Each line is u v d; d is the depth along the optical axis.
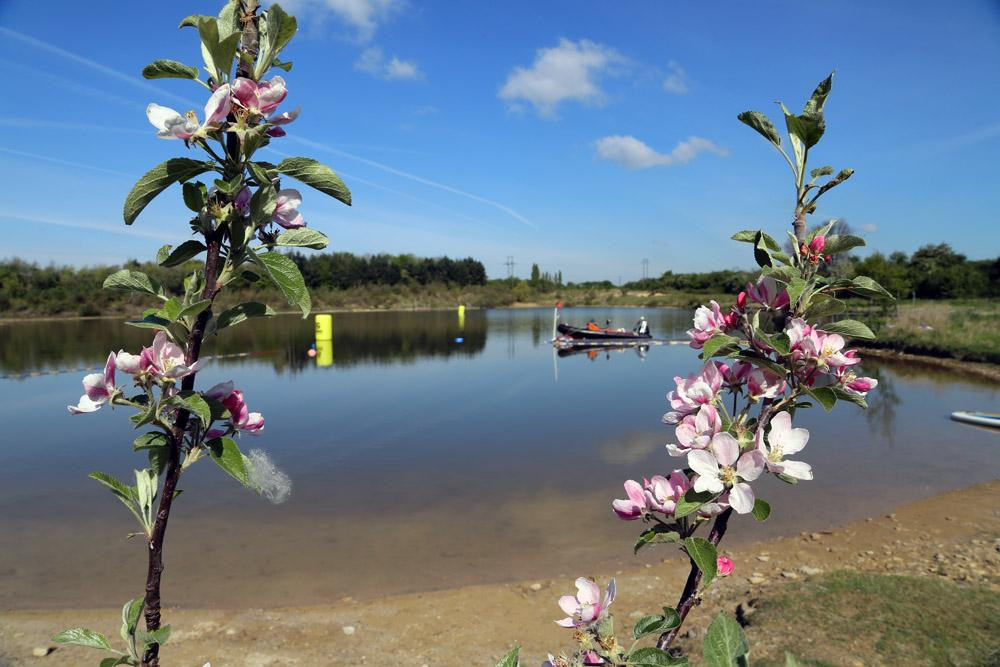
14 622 5.16
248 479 1.35
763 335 1.41
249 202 1.35
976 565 5.83
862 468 9.67
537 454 10.81
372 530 7.23
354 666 4.57
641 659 1.28
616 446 11.35
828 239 1.49
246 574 6.06
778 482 9.00
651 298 84.31
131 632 1.30
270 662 4.62
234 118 1.32
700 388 1.38
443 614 5.32
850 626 4.17
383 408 15.33
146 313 1.27
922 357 23.45
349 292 77.00
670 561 6.35
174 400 1.25
